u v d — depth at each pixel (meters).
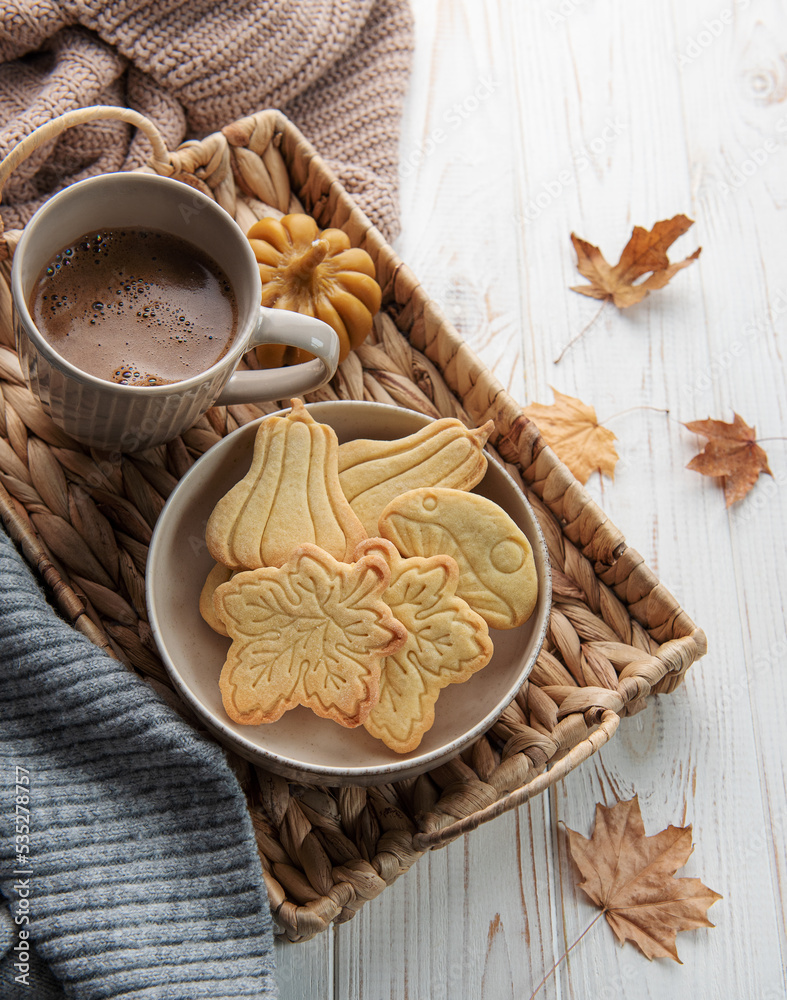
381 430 0.76
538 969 0.79
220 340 0.72
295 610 0.71
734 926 0.81
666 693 0.83
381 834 0.75
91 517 0.77
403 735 0.71
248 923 0.70
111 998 0.68
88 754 0.71
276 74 0.88
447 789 0.75
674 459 0.89
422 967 0.79
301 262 0.78
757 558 0.88
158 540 0.72
